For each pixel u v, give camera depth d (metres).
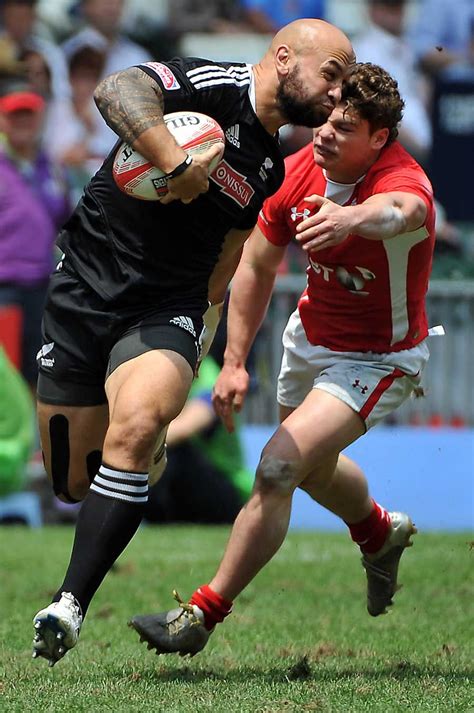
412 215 14.71
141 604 21.89
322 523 38.44
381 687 14.16
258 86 15.16
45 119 43.47
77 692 13.81
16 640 17.94
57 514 38.69
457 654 16.77
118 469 14.23
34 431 38.62
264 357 37.81
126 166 14.74
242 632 18.98
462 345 38.88
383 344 16.42
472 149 43.88
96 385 16.00
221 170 15.08
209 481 35.88
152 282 15.16
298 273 42.12
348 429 15.78
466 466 38.34
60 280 15.84
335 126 15.39
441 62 49.19
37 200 38.12
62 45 48.03
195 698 13.48
